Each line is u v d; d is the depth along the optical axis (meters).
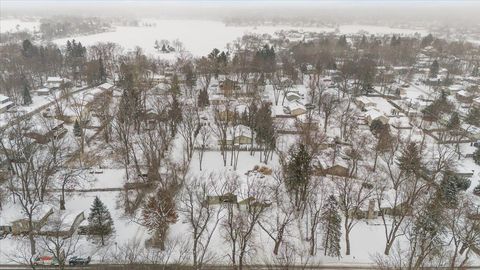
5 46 192.25
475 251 57.06
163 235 54.22
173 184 65.88
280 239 53.78
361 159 82.19
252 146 86.06
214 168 78.81
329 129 101.06
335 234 54.41
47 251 51.91
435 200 58.59
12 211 59.19
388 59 191.75
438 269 52.25
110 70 150.88
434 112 109.19
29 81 135.38
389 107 120.44
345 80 137.00
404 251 56.12
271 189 66.25
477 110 107.38
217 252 54.94
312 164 74.94
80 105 97.69
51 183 67.81
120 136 81.94
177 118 92.50
